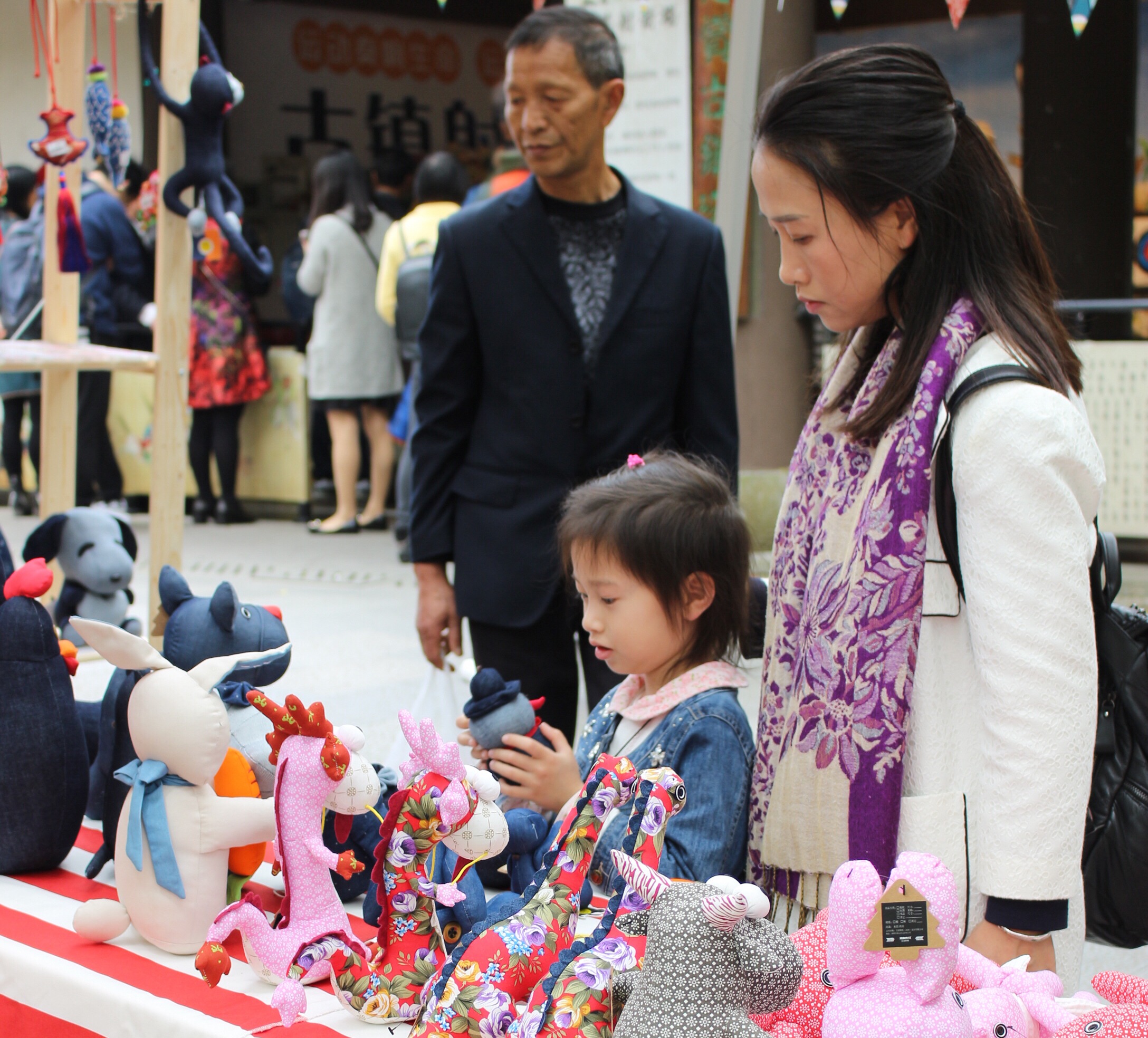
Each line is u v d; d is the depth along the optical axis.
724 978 1.05
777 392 5.18
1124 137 6.38
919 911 1.05
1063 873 1.20
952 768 1.33
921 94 1.31
